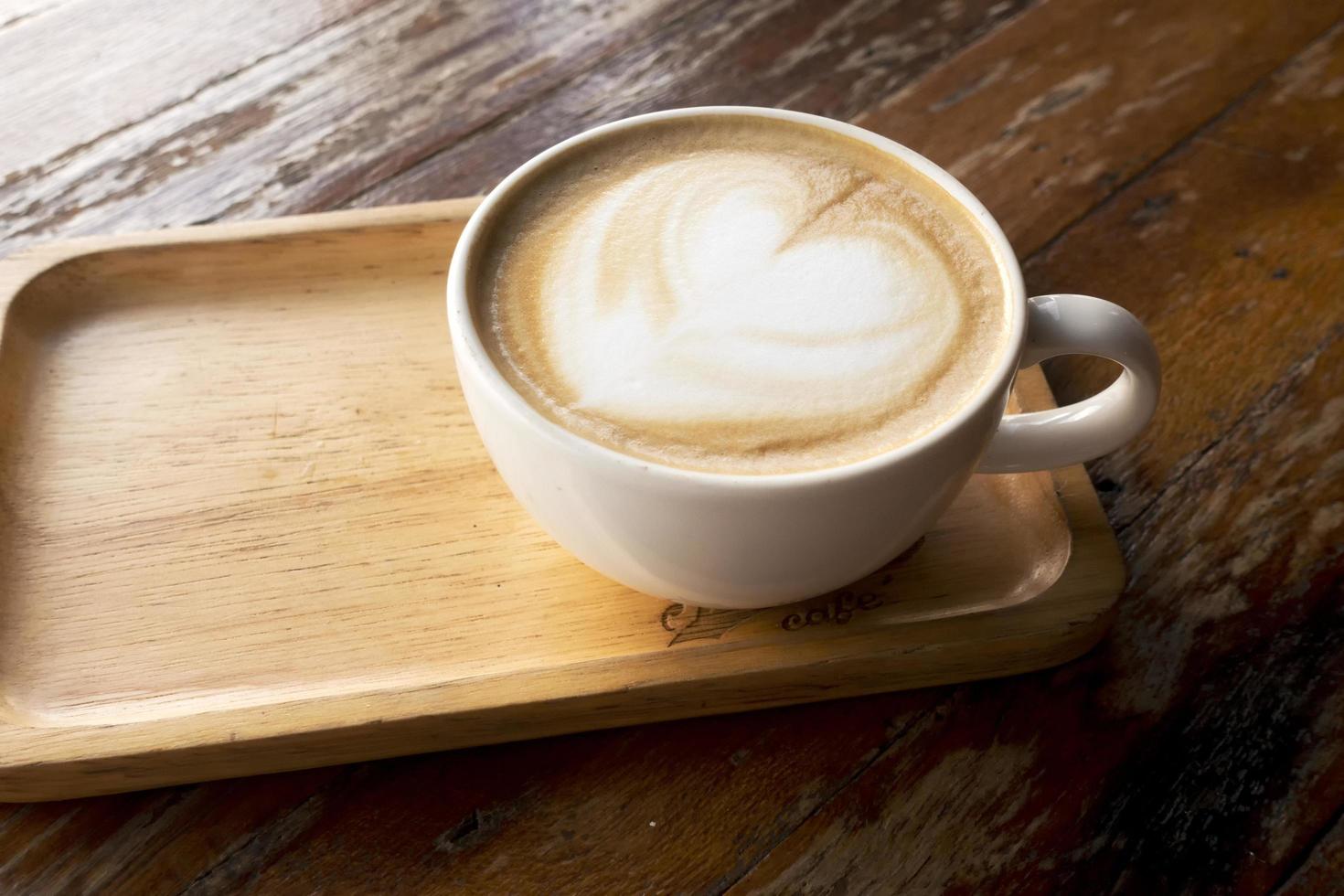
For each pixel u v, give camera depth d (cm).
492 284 37
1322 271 47
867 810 36
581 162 39
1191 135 51
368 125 52
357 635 38
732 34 55
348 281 45
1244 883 36
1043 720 38
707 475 33
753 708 38
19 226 48
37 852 35
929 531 40
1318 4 56
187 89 52
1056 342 36
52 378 42
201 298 45
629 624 38
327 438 42
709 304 36
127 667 37
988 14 56
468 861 36
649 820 36
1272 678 39
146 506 40
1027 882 36
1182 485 42
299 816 36
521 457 34
